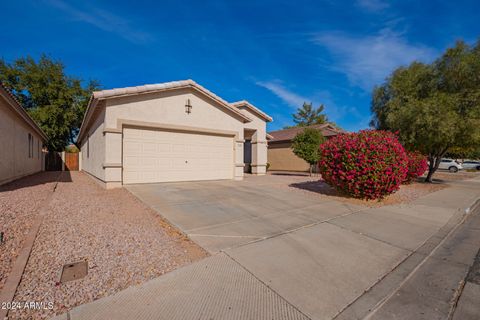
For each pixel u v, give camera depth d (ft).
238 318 6.92
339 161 25.46
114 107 28.25
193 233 13.71
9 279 8.43
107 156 27.68
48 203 19.45
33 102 68.95
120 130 28.53
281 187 32.58
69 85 73.51
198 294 8.02
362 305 7.79
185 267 9.85
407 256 11.64
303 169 70.69
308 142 51.26
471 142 36.52
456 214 19.97
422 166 38.42
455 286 9.12
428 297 8.38
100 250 11.12
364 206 22.04
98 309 7.14
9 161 30.32
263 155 57.72
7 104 27.96
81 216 16.25
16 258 10.06
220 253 11.22
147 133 30.94
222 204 21.01
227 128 38.52
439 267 10.67
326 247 12.30
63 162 65.41
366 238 13.80
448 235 14.96
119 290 8.15
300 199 24.31
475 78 35.68
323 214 18.76
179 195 24.57
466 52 37.24
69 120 71.20
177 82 32.35
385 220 17.63
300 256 11.15
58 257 10.32
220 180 38.06
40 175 45.75
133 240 12.44
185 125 33.78
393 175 23.20
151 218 16.49
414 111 37.27
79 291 8.00
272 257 10.94
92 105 30.32
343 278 9.37
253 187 31.68
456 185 40.88
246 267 9.95
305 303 7.74
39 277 8.75
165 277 9.04
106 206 19.39
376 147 23.53
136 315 6.91
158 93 31.37
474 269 10.52
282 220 16.80
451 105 35.86
